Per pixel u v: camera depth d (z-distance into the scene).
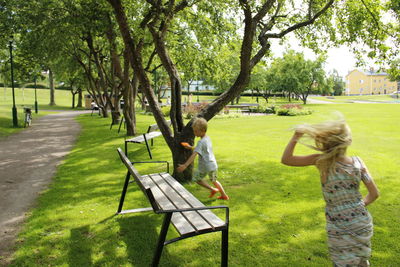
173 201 3.94
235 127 19.14
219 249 3.84
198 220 3.37
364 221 2.43
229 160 9.11
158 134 10.80
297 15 9.59
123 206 5.38
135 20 12.83
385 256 3.64
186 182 6.70
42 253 3.77
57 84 78.44
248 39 6.18
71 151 11.12
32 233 4.32
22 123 21.17
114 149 11.33
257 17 6.49
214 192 5.61
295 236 4.18
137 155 10.12
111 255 3.72
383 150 10.73
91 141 13.51
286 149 2.70
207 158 5.37
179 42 15.98
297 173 7.54
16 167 8.62
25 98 59.72
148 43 13.42
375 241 4.02
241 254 3.72
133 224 4.61
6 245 4.04
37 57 17.50
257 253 3.75
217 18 8.44
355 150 10.73
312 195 5.88
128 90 14.87
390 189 6.22
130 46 6.97
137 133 15.74
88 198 5.83
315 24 9.89
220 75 17.89
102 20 13.56
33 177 7.51
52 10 14.66
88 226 4.55
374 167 8.12
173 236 4.22
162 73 39.12
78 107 48.81
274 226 4.50
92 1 13.02
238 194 5.95
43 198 5.86
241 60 6.40
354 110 32.41
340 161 2.51
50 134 16.12
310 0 8.77
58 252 3.79
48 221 4.74
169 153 10.34
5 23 14.23
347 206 2.46
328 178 2.52
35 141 13.66
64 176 7.54
